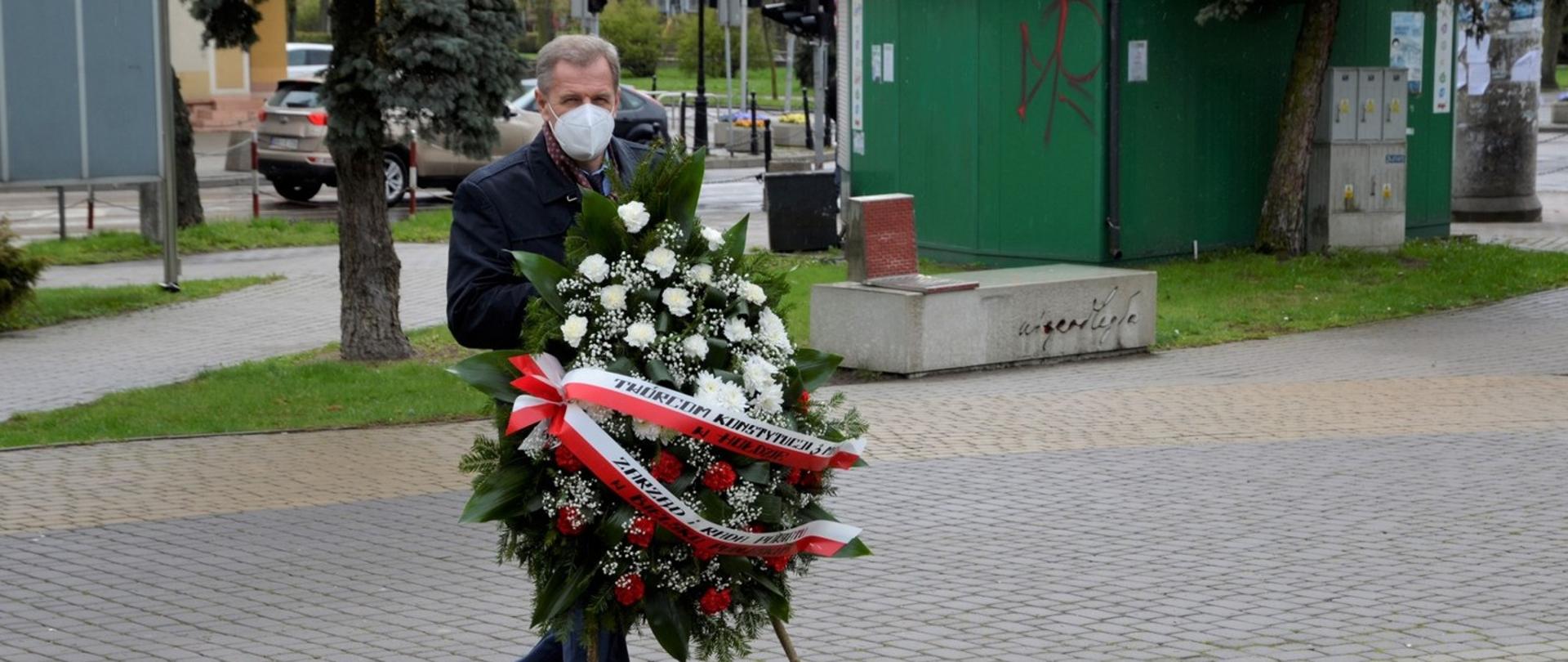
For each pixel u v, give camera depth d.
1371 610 6.04
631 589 3.91
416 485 8.27
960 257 16.66
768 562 4.11
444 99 11.25
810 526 4.14
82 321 14.31
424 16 11.03
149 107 15.42
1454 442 8.99
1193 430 9.41
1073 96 15.34
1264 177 16.52
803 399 4.08
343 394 10.61
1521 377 11.02
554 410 3.83
